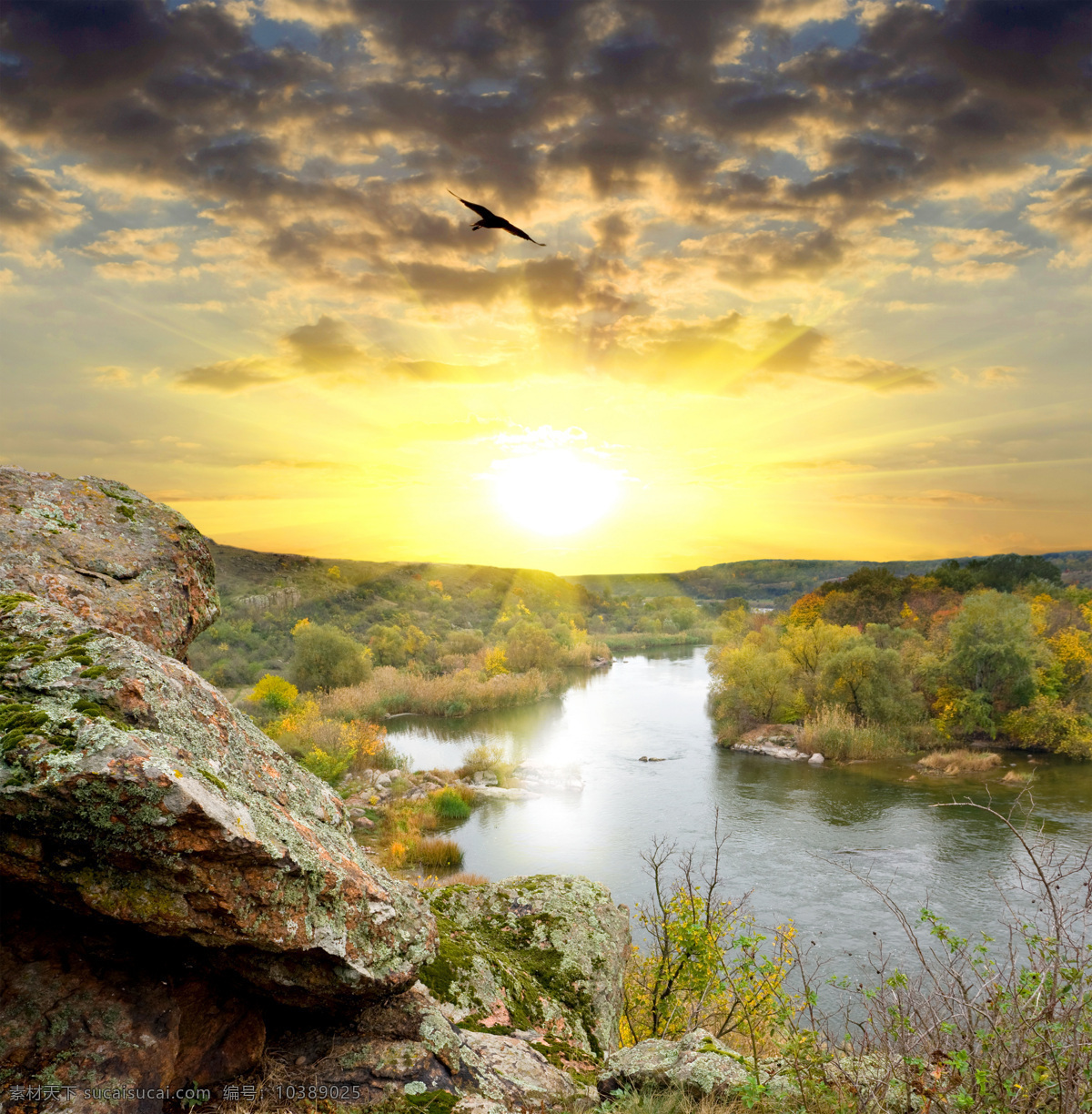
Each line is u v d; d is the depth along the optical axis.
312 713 44.50
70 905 3.74
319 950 4.29
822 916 21.58
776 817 32.28
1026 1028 4.21
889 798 35.09
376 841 30.16
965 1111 4.16
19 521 6.00
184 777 3.75
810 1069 5.12
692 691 69.81
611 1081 5.91
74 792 3.50
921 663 52.50
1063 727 45.09
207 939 3.87
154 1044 3.96
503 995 6.73
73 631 4.62
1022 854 26.62
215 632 77.69
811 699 51.47
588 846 29.44
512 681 65.75
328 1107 4.39
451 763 43.38
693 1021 8.03
